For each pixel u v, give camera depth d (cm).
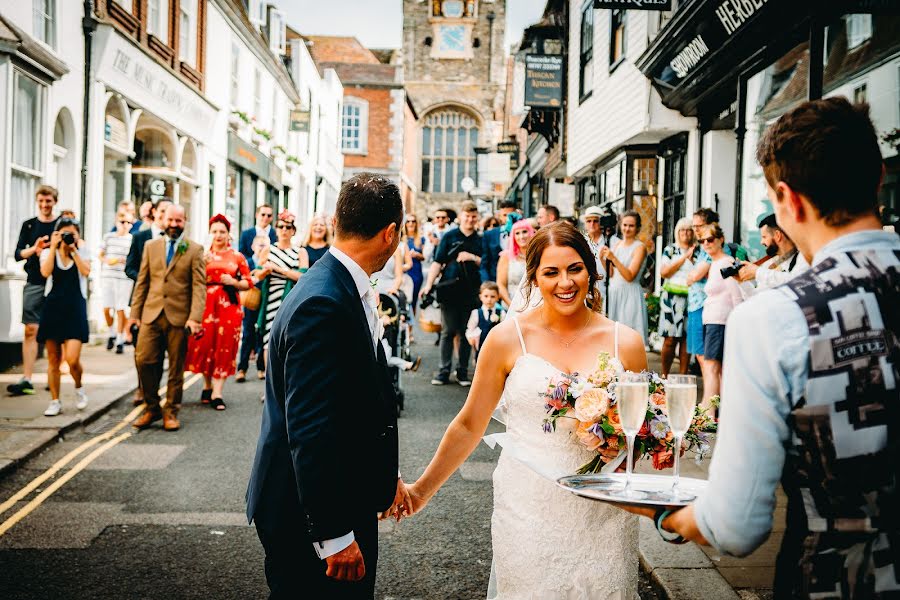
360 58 5522
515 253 850
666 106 1110
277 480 240
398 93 4869
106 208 1449
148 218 1077
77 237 717
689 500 181
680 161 1175
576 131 1695
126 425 730
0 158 991
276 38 2738
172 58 1641
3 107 989
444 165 5694
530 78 1836
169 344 711
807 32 730
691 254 886
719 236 701
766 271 571
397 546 444
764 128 853
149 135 1733
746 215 898
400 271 855
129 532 458
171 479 562
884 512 143
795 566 149
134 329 737
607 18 1379
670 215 1227
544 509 255
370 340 249
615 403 241
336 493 221
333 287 240
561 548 251
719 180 1055
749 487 150
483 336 874
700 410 245
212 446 657
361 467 239
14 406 754
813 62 695
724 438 155
